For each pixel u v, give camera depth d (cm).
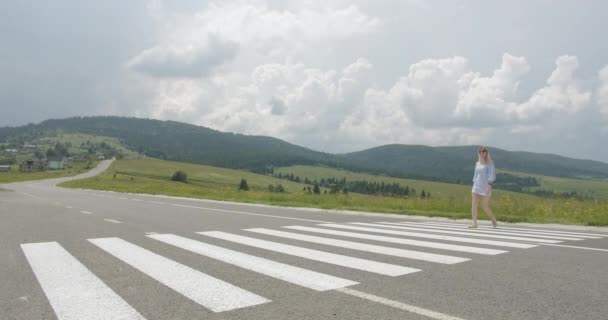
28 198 2517
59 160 18375
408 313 365
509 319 351
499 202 1598
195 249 686
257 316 358
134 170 17238
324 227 1014
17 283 470
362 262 580
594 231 1052
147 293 428
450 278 489
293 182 19988
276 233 890
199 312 369
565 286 457
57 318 355
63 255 636
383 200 1948
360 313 365
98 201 2200
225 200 2372
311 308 378
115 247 707
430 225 1106
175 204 1962
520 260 598
